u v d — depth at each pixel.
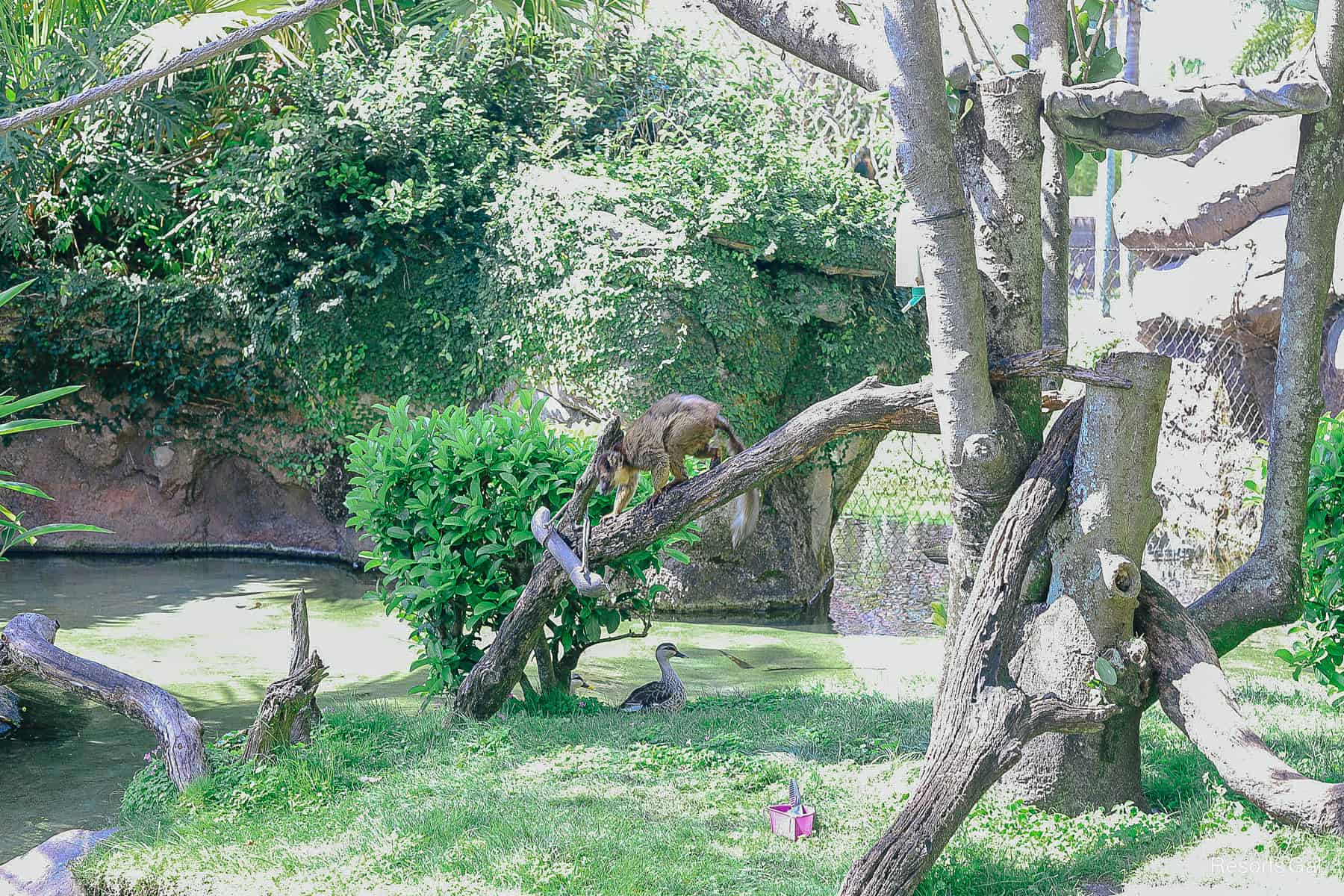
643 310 12.59
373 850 5.38
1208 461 14.66
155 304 15.33
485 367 13.91
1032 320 5.89
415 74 14.45
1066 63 6.29
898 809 5.66
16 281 15.27
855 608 13.06
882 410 6.31
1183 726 5.35
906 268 6.23
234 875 5.19
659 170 13.22
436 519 7.88
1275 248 12.96
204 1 9.45
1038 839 5.27
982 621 5.24
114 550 15.77
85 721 8.75
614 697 9.16
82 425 15.62
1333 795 4.84
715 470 6.79
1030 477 5.62
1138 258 16.88
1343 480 6.52
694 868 5.00
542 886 4.86
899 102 5.38
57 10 13.59
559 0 11.86
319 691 9.41
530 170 13.91
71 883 5.34
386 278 14.51
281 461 15.68
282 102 16.11
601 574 7.92
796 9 6.27
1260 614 5.93
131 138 15.12
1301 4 6.48
